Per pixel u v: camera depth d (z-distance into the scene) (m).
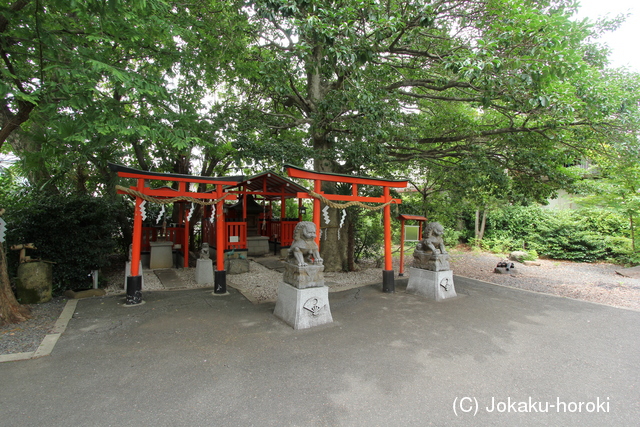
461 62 5.44
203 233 12.30
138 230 6.12
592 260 12.30
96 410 2.81
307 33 5.64
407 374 3.51
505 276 9.51
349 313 5.65
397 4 6.48
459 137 9.01
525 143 8.66
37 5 4.14
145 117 5.13
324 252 9.92
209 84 9.11
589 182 10.10
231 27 7.55
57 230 6.68
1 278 5.01
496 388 3.25
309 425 2.64
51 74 4.98
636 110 6.62
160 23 5.12
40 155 5.79
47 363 3.67
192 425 2.62
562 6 6.99
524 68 5.52
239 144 7.67
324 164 9.75
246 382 3.31
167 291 7.13
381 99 7.93
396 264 11.54
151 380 3.33
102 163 9.16
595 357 4.00
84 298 6.46
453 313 5.69
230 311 5.67
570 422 2.73
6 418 2.67
